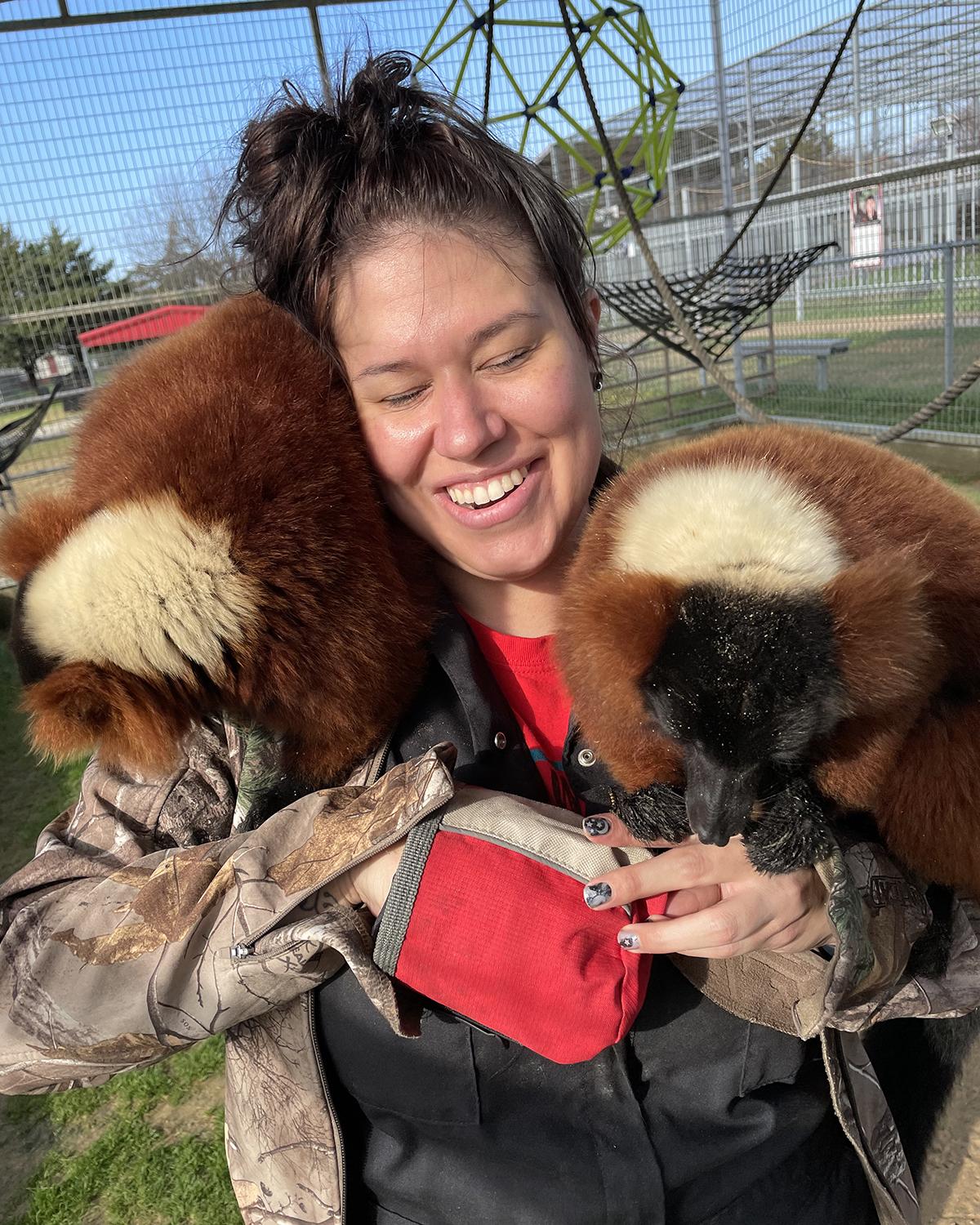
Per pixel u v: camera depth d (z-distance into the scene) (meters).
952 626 0.62
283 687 0.57
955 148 3.51
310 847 0.49
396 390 0.56
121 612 0.55
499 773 0.57
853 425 3.74
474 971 0.46
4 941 0.50
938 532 0.64
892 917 0.52
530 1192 0.52
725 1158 0.52
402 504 0.62
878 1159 0.54
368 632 0.58
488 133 0.57
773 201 3.41
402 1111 0.53
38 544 0.60
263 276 0.63
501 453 0.57
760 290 3.29
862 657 0.57
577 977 0.45
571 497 0.61
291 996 0.49
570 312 0.61
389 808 0.48
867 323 3.97
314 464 0.58
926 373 3.72
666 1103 0.52
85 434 0.64
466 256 0.54
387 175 0.53
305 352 0.61
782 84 4.10
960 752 0.62
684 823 0.61
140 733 0.55
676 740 0.59
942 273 3.55
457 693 0.58
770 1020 0.50
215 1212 1.03
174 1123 1.15
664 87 3.30
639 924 0.46
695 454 0.70
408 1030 0.46
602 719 0.60
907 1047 0.65
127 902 0.50
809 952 0.51
